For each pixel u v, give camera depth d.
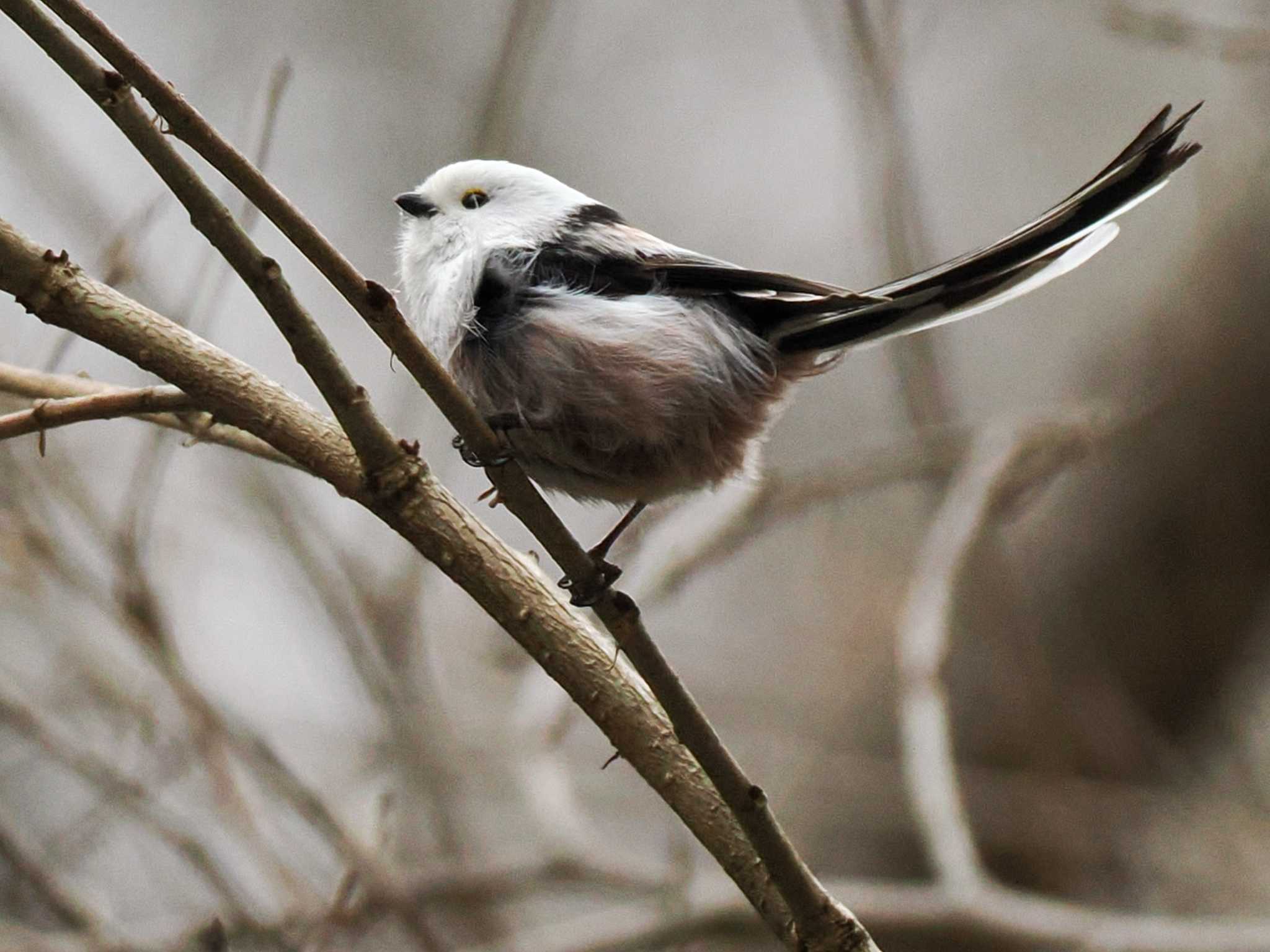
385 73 15.67
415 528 5.65
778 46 16.44
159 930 9.55
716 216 15.84
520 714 10.97
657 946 10.13
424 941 8.79
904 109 10.70
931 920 10.03
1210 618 12.51
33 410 5.68
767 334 7.22
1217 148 13.13
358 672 10.82
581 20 16.39
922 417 11.55
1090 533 12.90
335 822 9.05
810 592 13.63
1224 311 12.66
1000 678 12.24
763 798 5.37
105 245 10.30
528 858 11.02
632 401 6.84
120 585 9.31
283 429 5.61
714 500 11.42
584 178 15.80
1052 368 14.23
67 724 10.23
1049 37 15.74
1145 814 11.94
